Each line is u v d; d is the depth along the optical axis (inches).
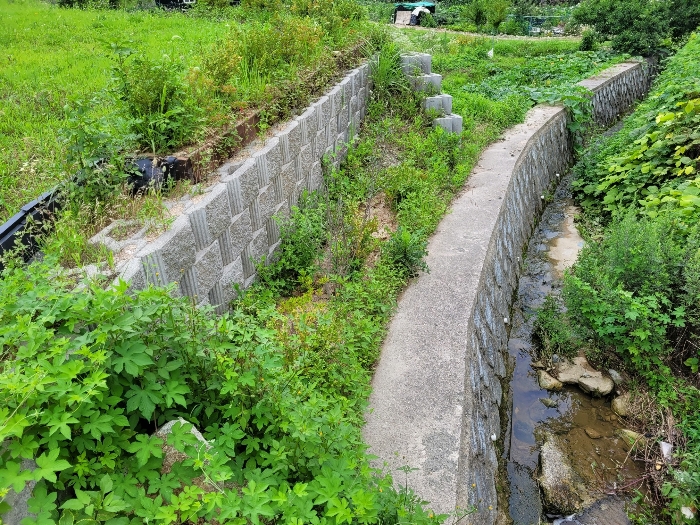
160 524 71.5
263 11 419.8
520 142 362.9
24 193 152.8
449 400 141.8
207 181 165.3
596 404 208.5
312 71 260.5
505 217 271.7
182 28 394.6
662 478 174.1
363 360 151.6
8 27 360.5
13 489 67.1
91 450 79.5
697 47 482.9
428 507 111.6
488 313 207.8
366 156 288.4
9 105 215.9
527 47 703.7
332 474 87.5
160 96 168.2
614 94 552.7
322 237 207.6
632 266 210.7
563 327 230.7
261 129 201.9
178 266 133.7
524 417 203.8
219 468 79.0
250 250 178.5
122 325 83.1
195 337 95.8
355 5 406.3
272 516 75.2
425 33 700.0
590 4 704.4
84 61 287.3
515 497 171.9
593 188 354.3
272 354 100.5
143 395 84.6
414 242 202.7
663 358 206.5
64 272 107.1
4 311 85.8
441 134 315.6
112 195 143.1
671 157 292.7
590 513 167.2
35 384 69.4
